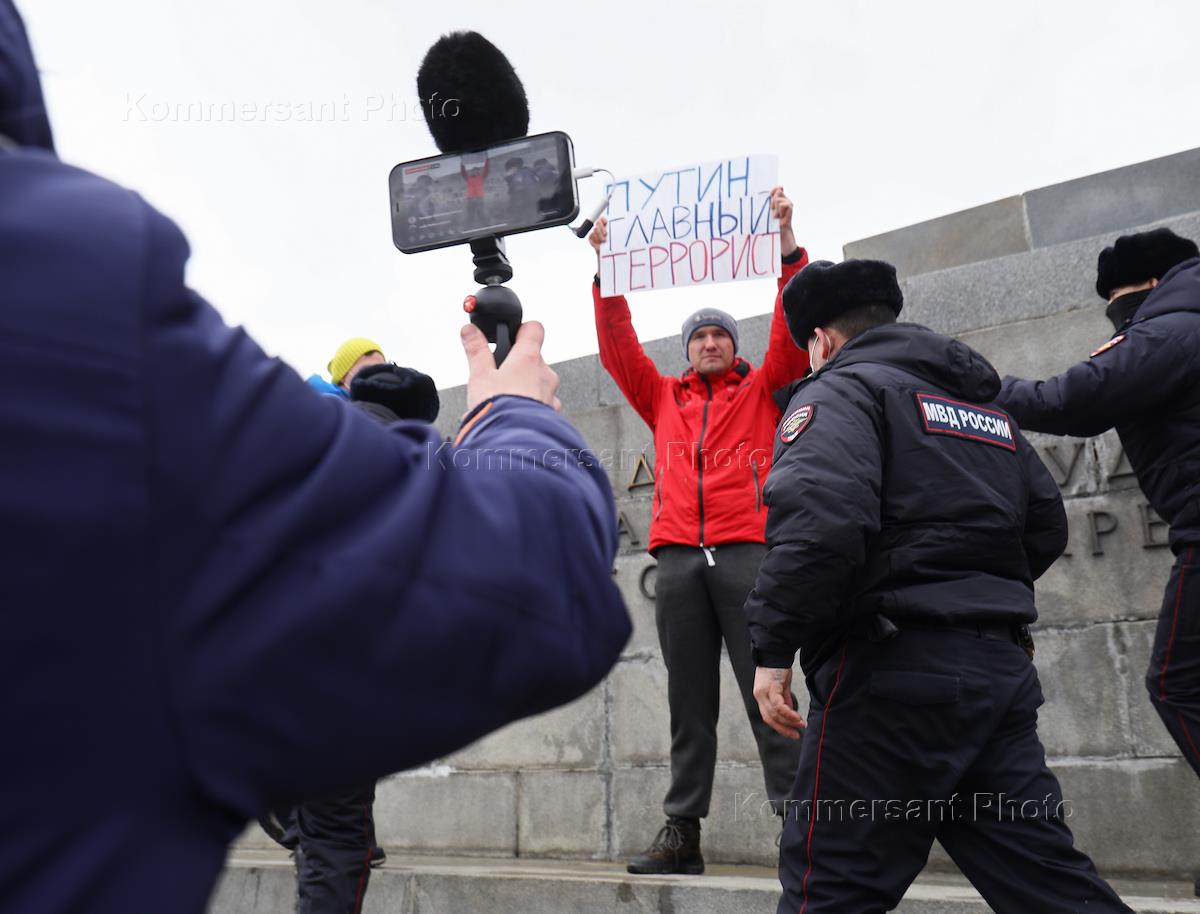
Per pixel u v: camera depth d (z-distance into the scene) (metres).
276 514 0.59
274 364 0.63
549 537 0.71
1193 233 4.18
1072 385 2.76
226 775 0.57
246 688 0.57
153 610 0.55
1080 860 2.01
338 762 0.61
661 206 3.39
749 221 3.30
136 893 0.52
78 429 0.53
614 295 3.68
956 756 1.98
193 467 0.56
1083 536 4.00
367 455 0.64
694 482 3.84
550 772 4.88
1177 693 2.75
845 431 2.09
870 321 2.44
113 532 0.53
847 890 1.99
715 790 4.43
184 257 0.62
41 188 0.59
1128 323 2.97
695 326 4.07
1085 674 3.90
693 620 3.80
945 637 2.03
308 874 3.11
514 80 1.20
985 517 2.11
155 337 0.57
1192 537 2.74
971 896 3.09
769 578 2.04
